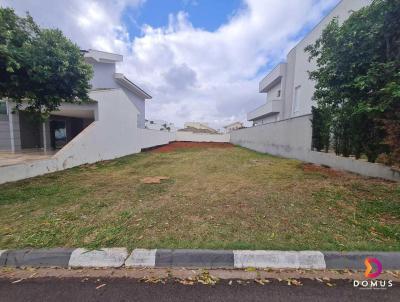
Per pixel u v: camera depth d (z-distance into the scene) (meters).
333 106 5.66
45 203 4.09
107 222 3.26
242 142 19.69
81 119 16.05
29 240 2.79
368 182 4.82
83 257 2.51
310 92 12.89
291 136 9.49
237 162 8.75
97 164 8.57
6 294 2.04
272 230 2.99
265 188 4.80
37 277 2.30
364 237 2.81
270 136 12.05
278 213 3.51
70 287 2.14
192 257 2.48
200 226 3.10
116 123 10.84
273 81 18.92
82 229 3.06
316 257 2.46
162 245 2.65
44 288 2.12
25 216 3.51
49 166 6.89
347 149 6.24
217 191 4.66
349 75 4.62
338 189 4.55
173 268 2.43
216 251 2.52
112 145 10.46
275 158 9.82
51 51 4.86
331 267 2.42
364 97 4.60
